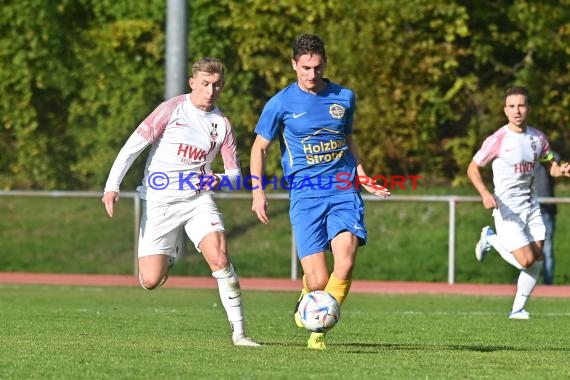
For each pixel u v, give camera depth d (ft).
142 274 83.87
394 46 215.10
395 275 189.78
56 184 231.09
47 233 210.18
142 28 222.07
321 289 80.94
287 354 76.02
